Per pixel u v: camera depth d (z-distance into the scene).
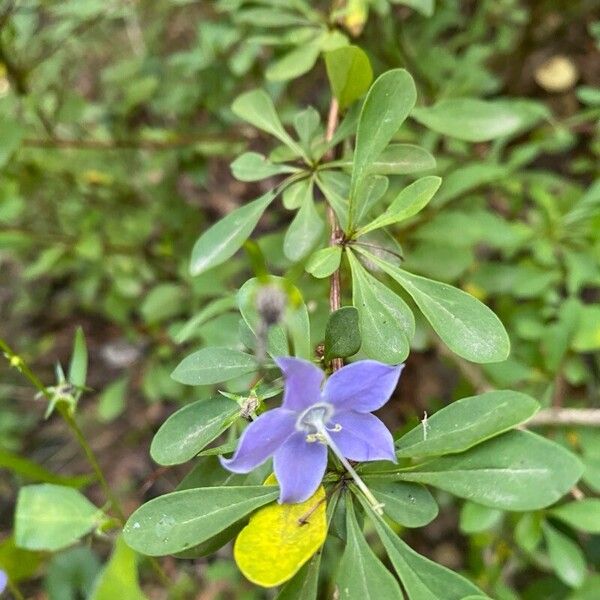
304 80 0.19
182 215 0.20
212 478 0.09
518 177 0.18
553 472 0.07
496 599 0.12
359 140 0.08
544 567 0.14
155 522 0.07
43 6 0.18
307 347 0.07
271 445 0.07
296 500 0.07
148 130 0.20
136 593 0.08
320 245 0.12
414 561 0.07
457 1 0.20
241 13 0.14
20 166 0.19
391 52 0.16
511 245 0.16
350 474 0.07
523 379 0.14
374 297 0.08
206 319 0.14
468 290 0.16
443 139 0.18
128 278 0.20
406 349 0.08
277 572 0.06
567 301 0.14
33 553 0.13
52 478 0.11
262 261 0.11
